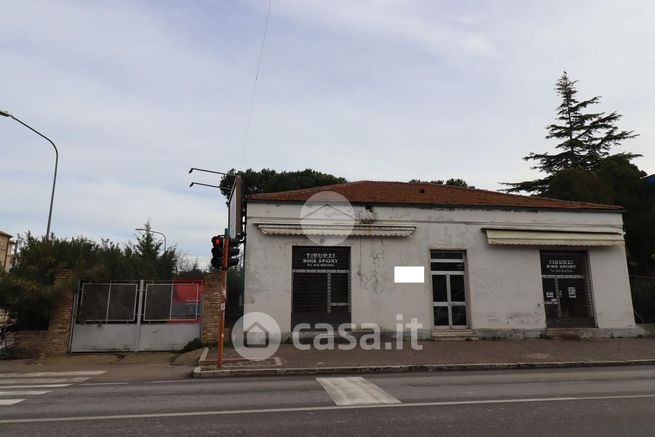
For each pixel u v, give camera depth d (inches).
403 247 674.8
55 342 578.2
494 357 522.0
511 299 684.7
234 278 959.6
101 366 503.8
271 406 278.2
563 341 648.4
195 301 621.3
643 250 938.7
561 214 721.6
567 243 696.4
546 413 253.6
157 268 1107.3
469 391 326.6
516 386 349.1
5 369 482.6
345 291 657.0
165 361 538.6
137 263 729.6
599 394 312.2
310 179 1537.9
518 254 700.7
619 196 994.7
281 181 1542.8
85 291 604.7
